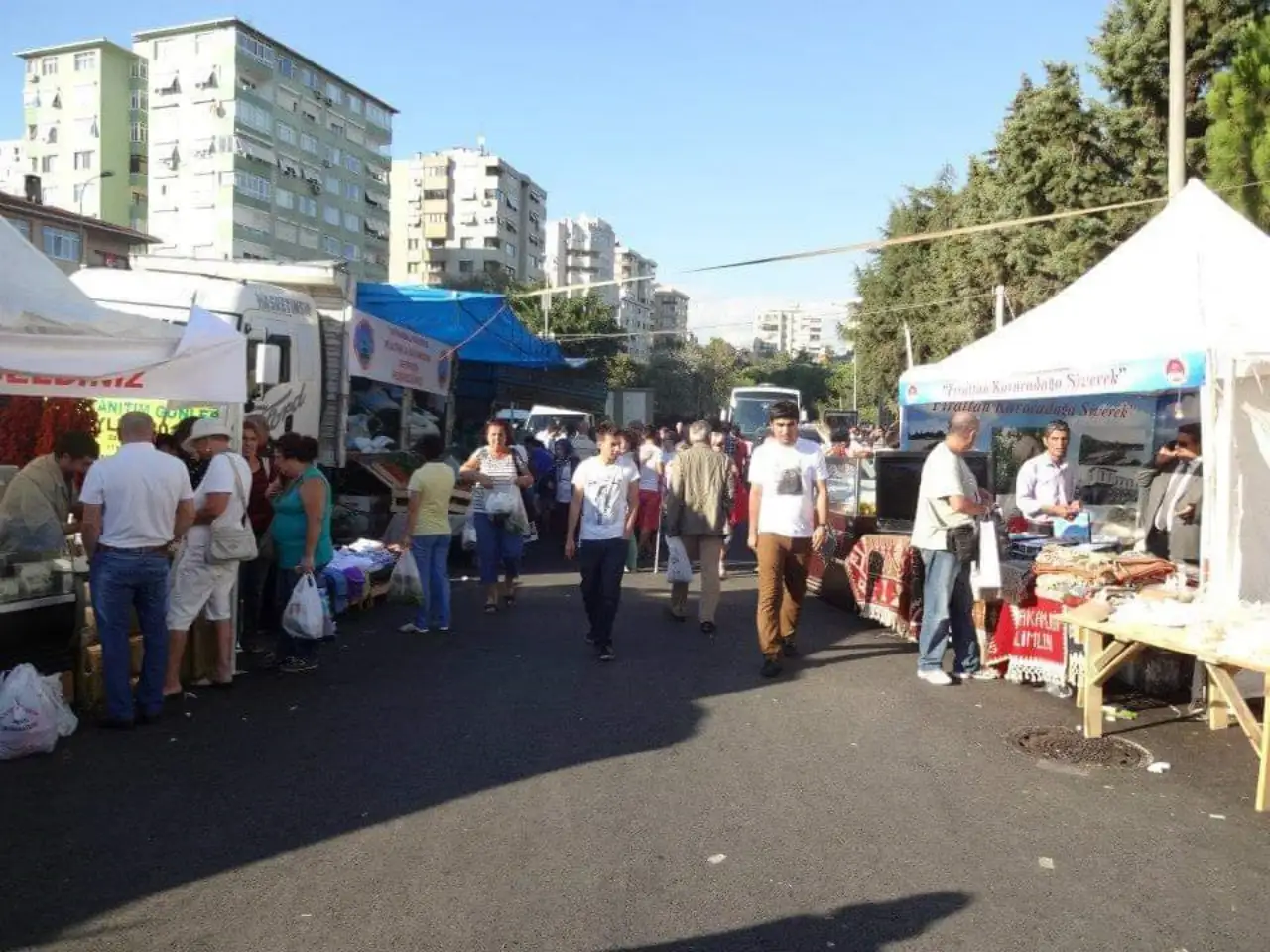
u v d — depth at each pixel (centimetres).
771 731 629
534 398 2506
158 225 7400
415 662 801
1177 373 631
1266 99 1250
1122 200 2062
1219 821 488
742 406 3512
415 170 11325
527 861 436
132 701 614
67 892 404
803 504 784
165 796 507
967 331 2797
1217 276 702
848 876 424
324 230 8300
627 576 1323
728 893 407
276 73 7569
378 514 1299
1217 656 521
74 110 7906
